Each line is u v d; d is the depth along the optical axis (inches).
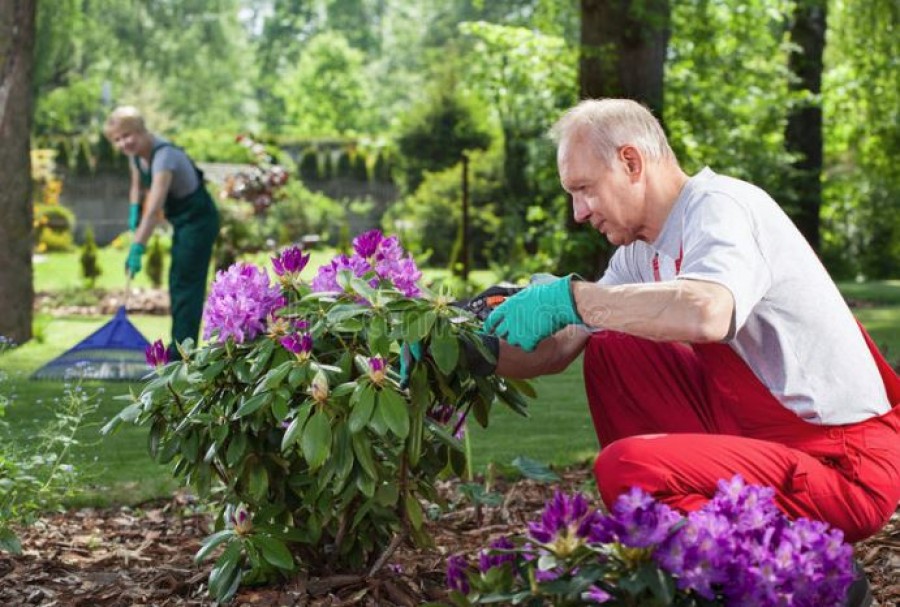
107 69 1824.6
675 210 102.1
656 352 108.4
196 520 151.9
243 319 107.7
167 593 117.6
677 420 107.3
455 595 83.9
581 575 78.7
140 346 278.8
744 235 96.8
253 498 111.0
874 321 467.2
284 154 1066.1
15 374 179.9
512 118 772.6
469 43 1961.1
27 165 374.6
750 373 101.7
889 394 106.0
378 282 110.4
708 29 649.0
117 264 848.9
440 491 165.0
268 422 108.9
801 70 782.5
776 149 705.0
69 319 487.8
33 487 143.8
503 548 86.8
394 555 127.2
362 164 1066.1
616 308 94.3
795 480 97.2
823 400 99.7
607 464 97.3
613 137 101.0
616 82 526.3
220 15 2036.2
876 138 855.7
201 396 112.3
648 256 109.4
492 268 710.5
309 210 937.5
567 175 102.7
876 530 101.2
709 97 657.6
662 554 79.2
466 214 642.8
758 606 78.8
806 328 99.6
